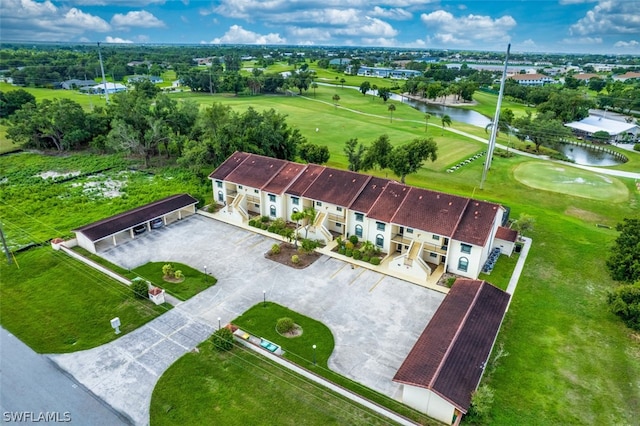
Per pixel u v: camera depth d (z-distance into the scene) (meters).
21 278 46.97
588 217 66.69
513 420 30.80
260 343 37.50
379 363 35.88
